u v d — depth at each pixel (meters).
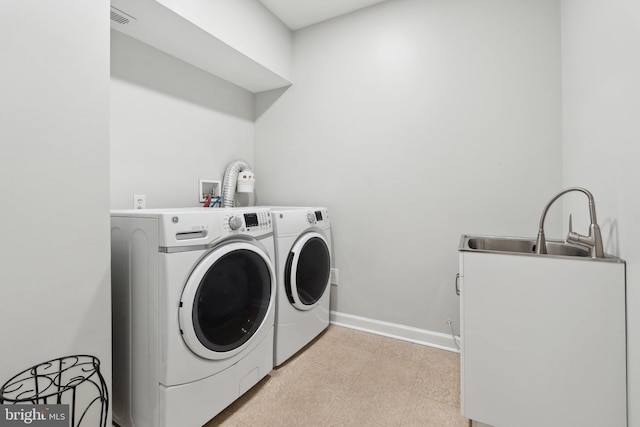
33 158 0.95
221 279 1.32
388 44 2.12
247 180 2.42
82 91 1.06
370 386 1.58
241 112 2.59
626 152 0.94
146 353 1.20
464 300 1.25
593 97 1.20
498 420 1.19
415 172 2.05
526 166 1.73
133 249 1.24
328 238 2.21
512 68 1.76
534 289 1.13
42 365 0.98
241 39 1.97
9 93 0.89
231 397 1.37
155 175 1.93
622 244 1.00
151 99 1.90
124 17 1.58
